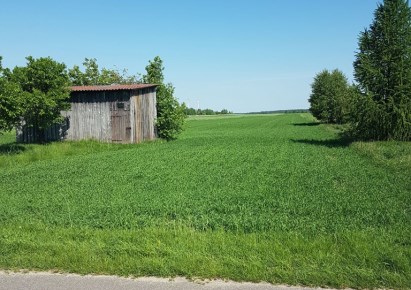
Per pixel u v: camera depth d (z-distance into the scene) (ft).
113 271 20.70
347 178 49.60
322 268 20.24
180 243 24.72
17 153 80.69
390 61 93.15
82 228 28.89
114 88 102.53
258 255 22.27
